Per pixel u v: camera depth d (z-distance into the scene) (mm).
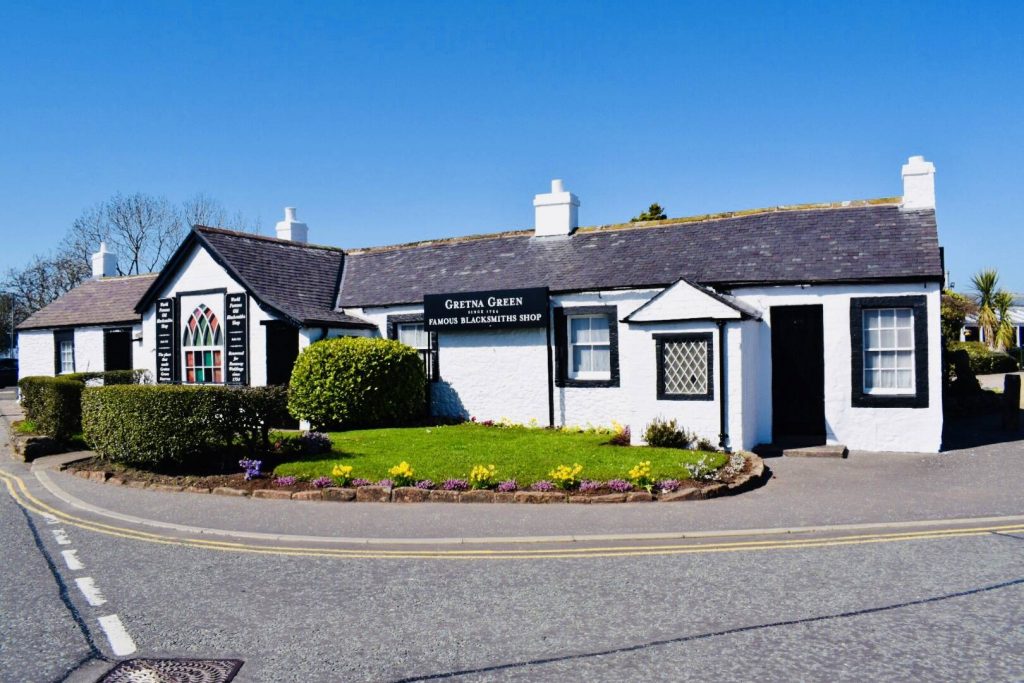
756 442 14352
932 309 13641
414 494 10531
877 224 15305
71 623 6098
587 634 5602
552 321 17125
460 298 17828
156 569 7566
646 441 13867
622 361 16344
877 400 14031
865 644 5281
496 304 17406
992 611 5820
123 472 12734
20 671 5215
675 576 6910
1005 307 39500
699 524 8789
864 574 6789
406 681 4918
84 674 5141
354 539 8570
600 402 16562
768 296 14750
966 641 5285
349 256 22781
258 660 5301
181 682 4973
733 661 5070
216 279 19359
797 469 12312
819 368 14875
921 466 12344
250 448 12922
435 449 13211
